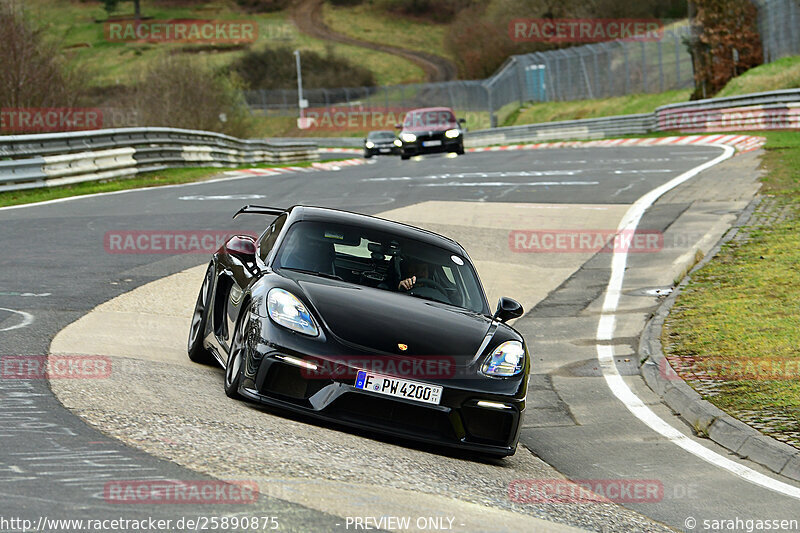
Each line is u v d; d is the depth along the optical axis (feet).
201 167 138.82
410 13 636.89
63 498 17.92
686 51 257.96
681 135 185.88
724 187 91.71
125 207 80.64
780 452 29.53
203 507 18.24
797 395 35.01
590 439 32.27
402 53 549.13
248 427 25.14
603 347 45.62
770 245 63.05
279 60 464.24
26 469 19.44
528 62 322.14
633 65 276.41
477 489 23.82
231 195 93.81
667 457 30.35
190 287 48.83
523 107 320.91
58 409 24.41
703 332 44.83
